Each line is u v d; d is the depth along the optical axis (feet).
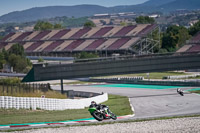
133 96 425.69
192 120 208.44
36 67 433.89
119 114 252.21
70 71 442.50
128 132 177.88
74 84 630.33
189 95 398.21
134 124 198.70
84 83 646.74
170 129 183.32
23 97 273.54
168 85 552.82
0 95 285.02
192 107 291.17
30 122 216.33
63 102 289.53
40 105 277.85
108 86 585.22
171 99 366.22
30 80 435.94
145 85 579.48
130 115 246.88
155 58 464.24
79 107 305.94
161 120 211.41
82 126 195.52
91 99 330.34
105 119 220.23
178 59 471.21
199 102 327.47
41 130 186.39
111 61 452.76
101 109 205.57
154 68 463.83
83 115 245.65
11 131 186.50
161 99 371.97
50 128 191.93
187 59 474.49
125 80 627.46
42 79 434.71
